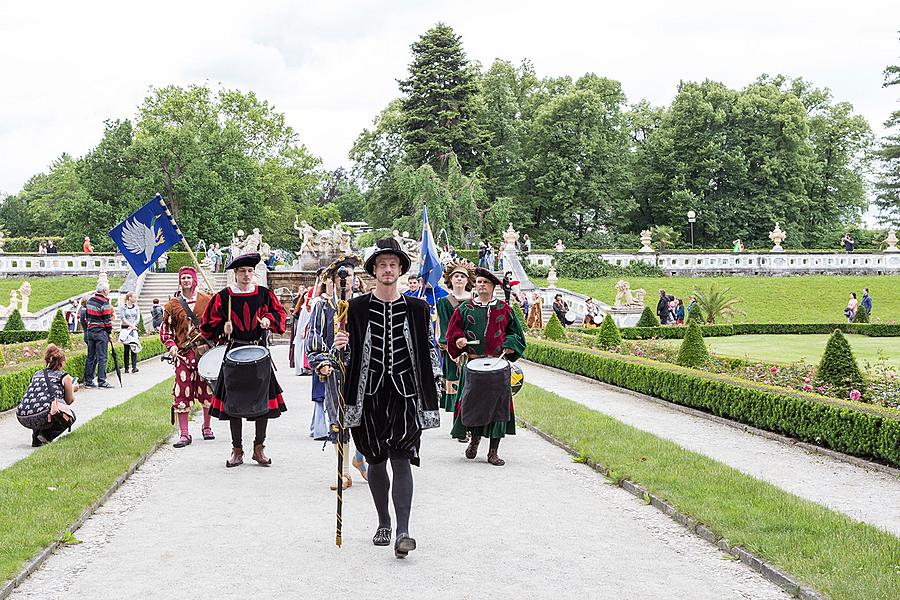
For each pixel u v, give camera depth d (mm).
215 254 46812
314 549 6273
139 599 5262
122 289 38156
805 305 43312
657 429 12125
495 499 7871
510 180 65938
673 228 65188
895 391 11523
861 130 72312
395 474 6238
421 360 6309
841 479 8844
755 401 11711
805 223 67438
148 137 60031
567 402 13938
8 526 6465
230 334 9250
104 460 9008
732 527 6480
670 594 5344
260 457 9328
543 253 49906
